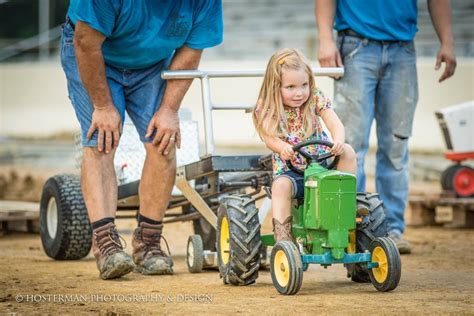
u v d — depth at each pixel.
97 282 15.38
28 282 15.38
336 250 13.59
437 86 51.59
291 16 70.56
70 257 18.92
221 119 55.12
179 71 16.14
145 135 16.50
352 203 13.59
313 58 59.94
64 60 16.25
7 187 39.91
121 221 29.70
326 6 20.25
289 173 14.42
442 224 28.52
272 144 14.26
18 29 74.19
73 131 60.94
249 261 14.34
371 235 14.41
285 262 13.66
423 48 58.78
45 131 61.22
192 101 55.66
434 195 29.22
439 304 12.76
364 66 20.20
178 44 16.03
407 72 20.48
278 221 14.18
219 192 16.52
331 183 13.46
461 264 18.06
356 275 15.02
